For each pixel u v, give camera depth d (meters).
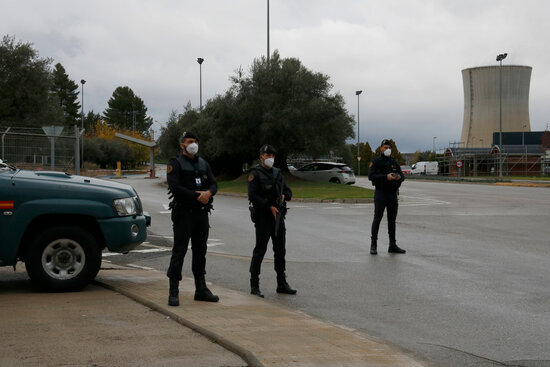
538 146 69.69
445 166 74.31
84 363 3.73
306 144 32.66
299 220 15.55
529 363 4.21
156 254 9.98
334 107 33.31
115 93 127.44
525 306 6.11
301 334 4.63
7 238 6.16
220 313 5.30
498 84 84.31
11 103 38.38
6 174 6.38
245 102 32.19
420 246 10.77
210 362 3.82
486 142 85.25
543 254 9.79
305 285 7.27
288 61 33.38
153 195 25.67
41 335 4.41
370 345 4.41
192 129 38.81
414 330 5.16
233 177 42.03
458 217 16.33
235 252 10.18
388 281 7.51
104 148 66.06
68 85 104.12
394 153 94.06
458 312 5.85
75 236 6.35
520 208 19.44
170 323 4.90
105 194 6.52
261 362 3.78
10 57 38.62
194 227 5.80
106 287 6.64
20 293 6.28
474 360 4.29
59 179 6.52
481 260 9.18
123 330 4.61
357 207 19.95
